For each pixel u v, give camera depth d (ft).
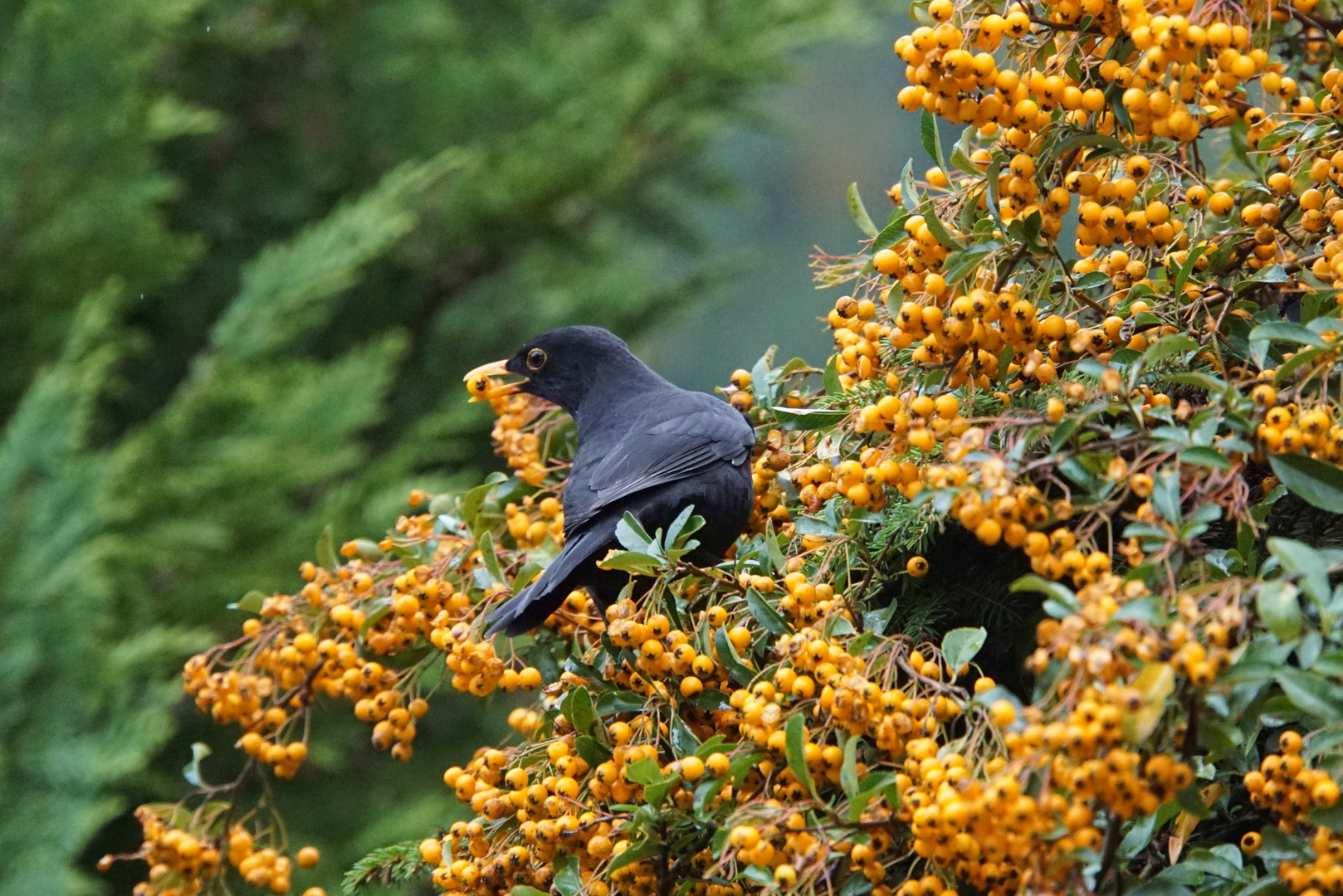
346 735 54.75
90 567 38.55
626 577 19.80
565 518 19.93
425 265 64.28
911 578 17.26
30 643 38.96
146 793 52.80
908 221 15.57
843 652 14.42
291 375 49.24
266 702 21.15
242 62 63.36
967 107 14.82
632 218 66.33
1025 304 14.90
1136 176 15.05
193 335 61.57
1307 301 15.11
